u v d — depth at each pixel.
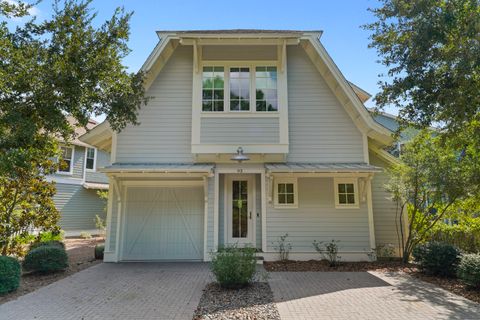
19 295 6.39
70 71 6.17
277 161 10.28
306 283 7.25
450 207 9.97
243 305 5.66
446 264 7.69
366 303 5.81
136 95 7.61
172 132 10.42
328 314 5.23
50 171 10.09
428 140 9.17
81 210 20.44
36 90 6.15
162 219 10.39
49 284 7.25
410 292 6.54
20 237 10.00
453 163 8.75
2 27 5.98
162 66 10.73
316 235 10.01
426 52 6.73
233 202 10.60
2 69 5.84
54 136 9.20
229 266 6.70
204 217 10.27
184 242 10.29
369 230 10.00
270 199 10.08
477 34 6.09
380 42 7.38
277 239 9.98
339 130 10.55
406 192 9.14
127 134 10.37
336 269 8.80
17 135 5.87
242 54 10.38
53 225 10.38
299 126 10.56
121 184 10.33
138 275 8.09
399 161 10.18
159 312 5.35
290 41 9.97
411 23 6.99
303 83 10.78
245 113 9.94
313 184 10.30
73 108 6.59
